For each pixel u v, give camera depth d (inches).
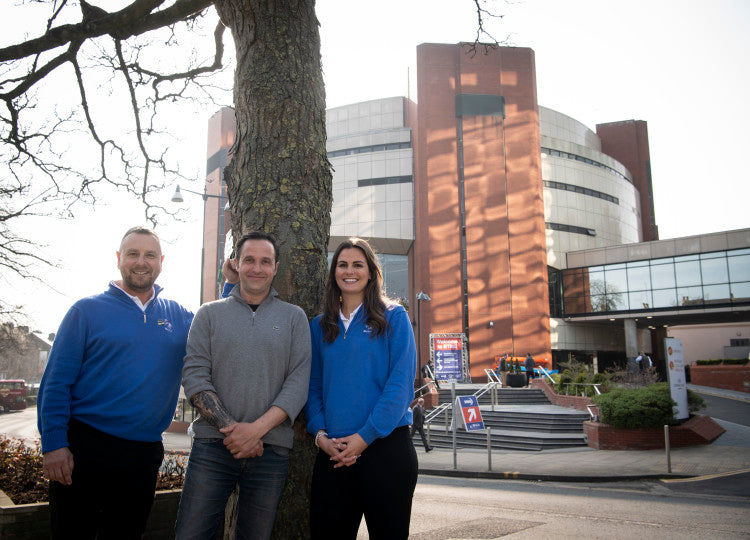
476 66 1620.3
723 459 452.8
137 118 245.4
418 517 267.3
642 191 2202.3
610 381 799.7
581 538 218.4
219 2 144.1
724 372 1168.8
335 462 106.3
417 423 630.5
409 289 1779.0
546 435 629.0
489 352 1471.5
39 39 175.8
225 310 107.0
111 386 109.0
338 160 1790.1
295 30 138.7
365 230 1700.3
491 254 1525.6
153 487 115.1
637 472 416.2
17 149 259.9
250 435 96.0
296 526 117.1
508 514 272.5
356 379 108.8
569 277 1651.1
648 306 1465.3
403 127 1860.2
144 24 169.6
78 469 104.8
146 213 281.4
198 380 99.9
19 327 652.1
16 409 1895.9
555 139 1808.6
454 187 1555.1
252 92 134.6
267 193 129.3
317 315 126.6
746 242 1333.7
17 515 162.6
